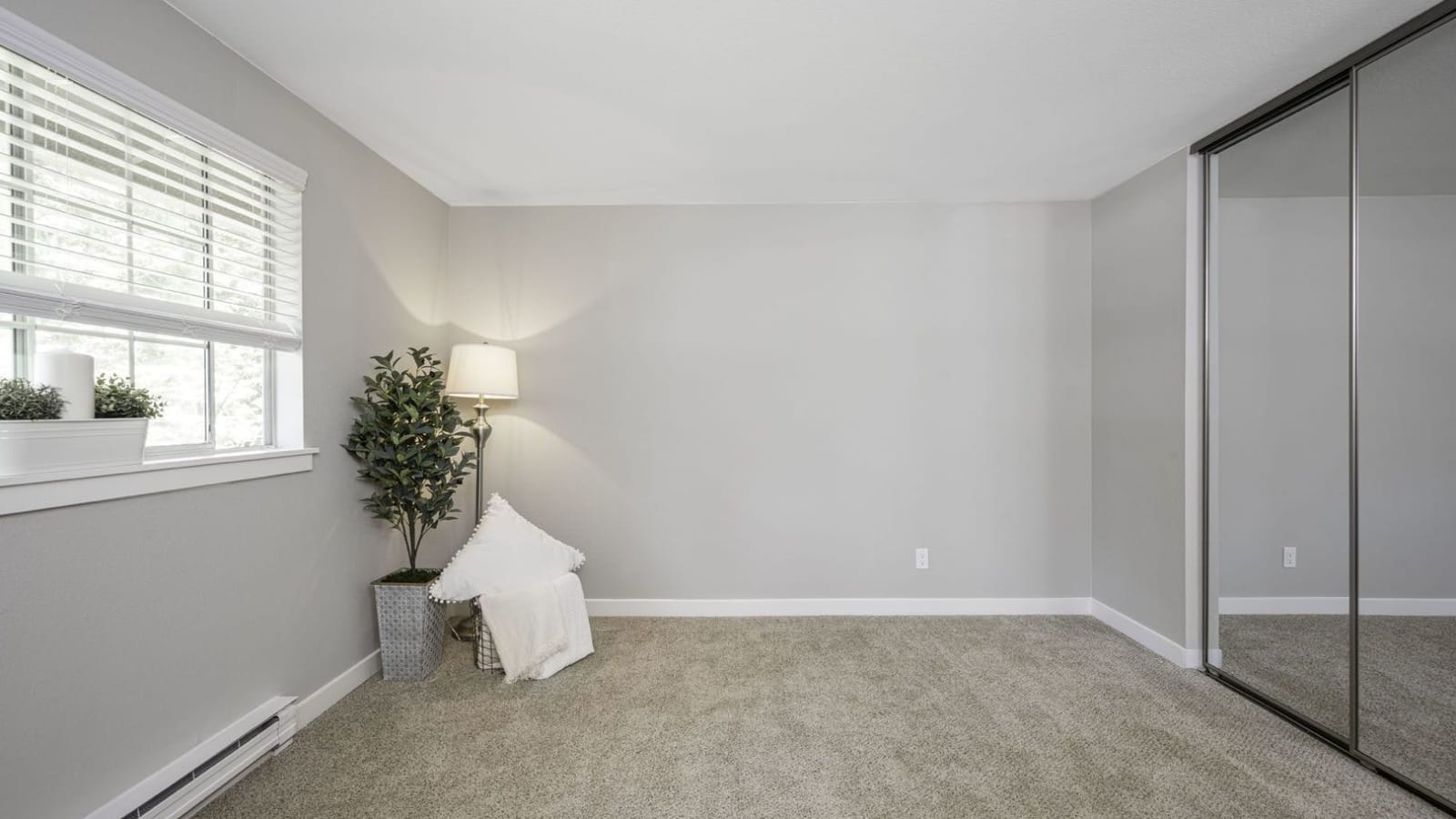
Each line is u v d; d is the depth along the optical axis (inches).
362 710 90.1
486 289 133.7
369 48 73.8
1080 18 68.3
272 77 80.0
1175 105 89.1
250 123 76.3
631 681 100.7
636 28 70.1
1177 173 105.9
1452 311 65.8
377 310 104.4
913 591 134.2
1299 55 75.6
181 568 66.3
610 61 77.2
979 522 133.7
